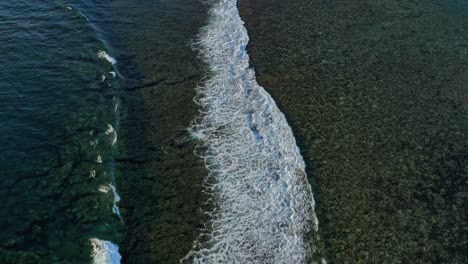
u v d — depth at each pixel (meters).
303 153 24.59
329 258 19.94
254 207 22.02
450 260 19.88
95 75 28.48
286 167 23.89
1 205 20.50
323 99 28.02
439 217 21.55
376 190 22.72
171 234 20.62
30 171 22.16
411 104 27.72
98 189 21.98
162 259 19.66
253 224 21.30
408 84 29.19
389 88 28.86
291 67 30.59
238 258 19.92
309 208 21.94
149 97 27.81
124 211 21.36
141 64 30.42
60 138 24.05
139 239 20.31
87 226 20.33
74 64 29.00
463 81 29.61
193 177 23.27
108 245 19.81
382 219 21.42
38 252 18.89
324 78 29.64
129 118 26.23
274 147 24.98
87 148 23.81
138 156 24.09
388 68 30.50
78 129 24.70
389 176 23.41
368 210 21.83
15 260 18.44
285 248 20.36
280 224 21.30
